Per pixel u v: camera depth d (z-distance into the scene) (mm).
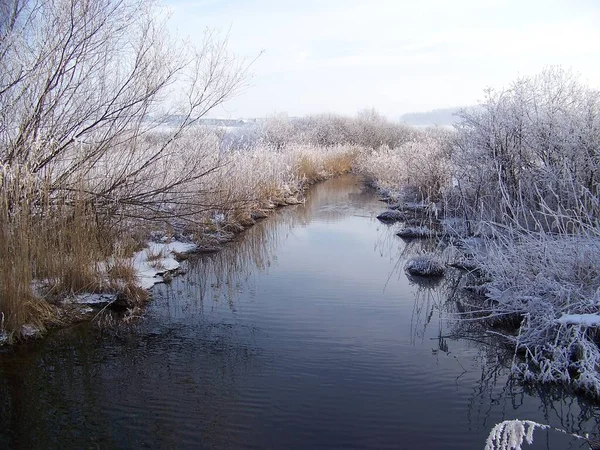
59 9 8070
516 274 7113
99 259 8234
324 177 27500
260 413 4930
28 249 6902
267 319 7422
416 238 13109
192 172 10156
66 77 8227
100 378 5621
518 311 6730
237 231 13570
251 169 15828
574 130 10023
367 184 25484
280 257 11148
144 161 9820
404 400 5227
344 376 5703
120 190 9195
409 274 9867
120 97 8867
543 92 11281
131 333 6859
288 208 17922
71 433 4590
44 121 8008
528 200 10633
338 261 10820
